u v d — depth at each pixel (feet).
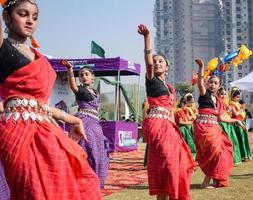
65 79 41.75
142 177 26.55
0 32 8.86
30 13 9.36
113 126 41.01
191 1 310.24
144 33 14.76
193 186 22.17
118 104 46.21
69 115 9.98
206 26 309.83
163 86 15.83
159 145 15.40
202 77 21.52
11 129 8.97
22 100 9.14
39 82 9.19
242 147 35.04
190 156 16.10
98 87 45.80
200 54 309.22
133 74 45.50
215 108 21.63
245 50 37.37
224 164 21.57
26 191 8.64
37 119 9.14
